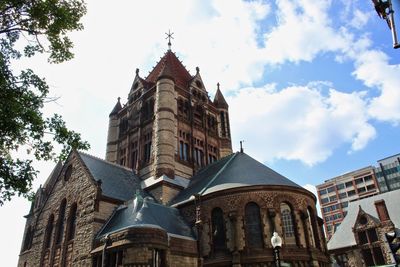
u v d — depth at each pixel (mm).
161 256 31297
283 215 36281
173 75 59594
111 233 32531
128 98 65562
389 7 7402
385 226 58469
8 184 18688
